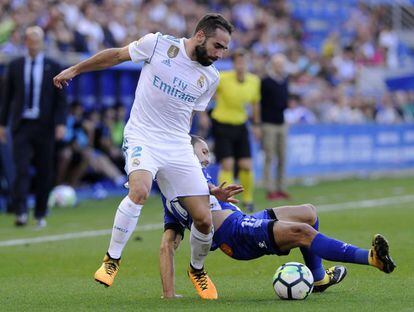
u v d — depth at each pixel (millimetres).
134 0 84250
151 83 26203
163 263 26484
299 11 106438
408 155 87750
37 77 47719
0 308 24969
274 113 62250
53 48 66562
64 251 38500
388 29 112625
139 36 78125
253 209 56625
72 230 46438
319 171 78625
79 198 64750
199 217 25547
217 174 65438
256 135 58219
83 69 27078
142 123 26312
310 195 65812
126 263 34656
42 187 48312
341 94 87500
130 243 40594
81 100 64438
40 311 24266
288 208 26609
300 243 24719
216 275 31438
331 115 84938
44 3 73375
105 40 74938
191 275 26641
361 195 65250
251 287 28516
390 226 45812
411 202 59594
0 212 57625
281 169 63000
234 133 54938
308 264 26359
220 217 25969
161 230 45812
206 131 66250
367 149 83625
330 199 62406
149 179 25516
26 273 32688
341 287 27734
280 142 62656
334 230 44188
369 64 102750
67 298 26750
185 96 26172
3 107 48250
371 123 83875
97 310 24078
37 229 47062
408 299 25141
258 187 73688
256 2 97250
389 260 23406
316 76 93812
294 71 89562
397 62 108438
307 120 82125
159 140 26031
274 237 24875
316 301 24781
